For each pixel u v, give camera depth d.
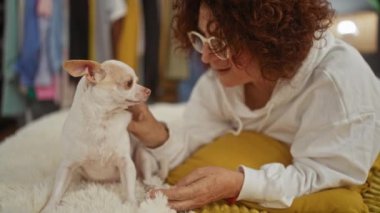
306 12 0.76
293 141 0.88
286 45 0.76
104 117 0.74
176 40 1.02
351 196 0.73
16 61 1.77
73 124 0.74
